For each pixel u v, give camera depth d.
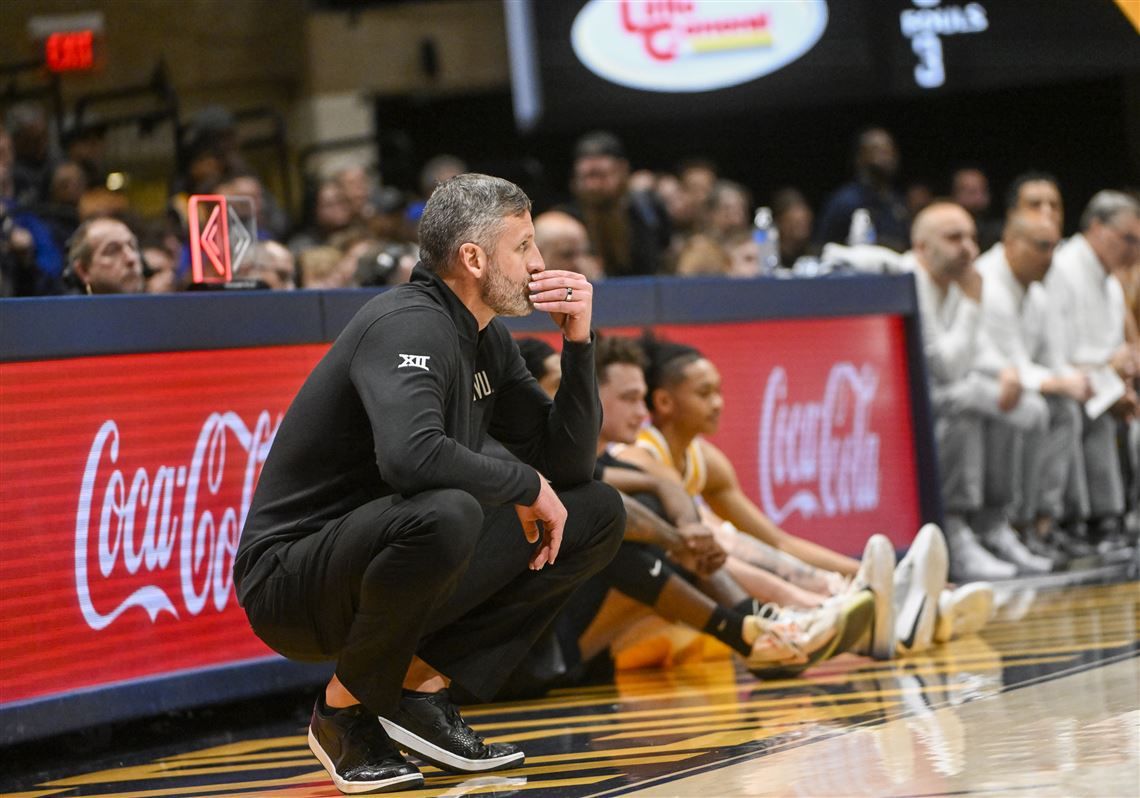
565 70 23.48
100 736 11.59
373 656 8.40
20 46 26.36
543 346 12.34
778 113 31.44
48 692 10.45
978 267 19.23
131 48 28.83
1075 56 23.73
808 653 11.78
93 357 10.79
